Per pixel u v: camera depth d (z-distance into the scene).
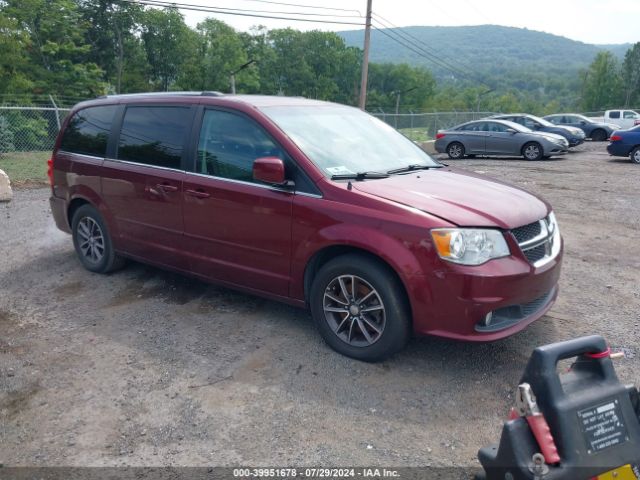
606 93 96.38
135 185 5.14
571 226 8.16
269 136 4.30
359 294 3.95
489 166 16.08
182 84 61.94
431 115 27.98
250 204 4.31
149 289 5.48
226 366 3.99
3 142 19.22
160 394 3.67
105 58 54.00
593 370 2.55
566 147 18.25
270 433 3.25
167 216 4.93
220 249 4.61
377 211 3.75
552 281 3.95
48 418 3.45
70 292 5.48
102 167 5.47
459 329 3.59
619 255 6.66
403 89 101.44
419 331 3.71
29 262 6.45
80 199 5.90
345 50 90.25
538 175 13.79
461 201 3.86
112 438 3.24
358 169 4.32
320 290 4.06
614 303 5.11
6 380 3.88
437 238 3.53
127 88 55.03
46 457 3.09
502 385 3.71
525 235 3.81
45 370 4.00
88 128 5.79
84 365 4.06
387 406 3.49
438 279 3.55
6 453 3.14
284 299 4.36
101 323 4.75
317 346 4.25
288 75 83.44
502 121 18.59
